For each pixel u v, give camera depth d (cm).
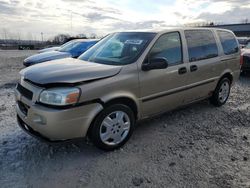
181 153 358
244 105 586
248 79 924
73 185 286
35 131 323
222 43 540
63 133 307
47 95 303
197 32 480
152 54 391
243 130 442
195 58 463
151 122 466
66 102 299
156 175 306
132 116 373
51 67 353
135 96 369
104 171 312
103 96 329
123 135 369
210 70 498
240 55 592
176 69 422
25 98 329
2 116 491
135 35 427
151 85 387
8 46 5150
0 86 776
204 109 545
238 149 372
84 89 311
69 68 343
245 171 315
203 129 443
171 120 479
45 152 353
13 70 1170
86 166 322
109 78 337
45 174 305
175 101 440
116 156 347
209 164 330
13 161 330
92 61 401
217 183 291
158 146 378
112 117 351
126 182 293
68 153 352
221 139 404
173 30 434
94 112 324
